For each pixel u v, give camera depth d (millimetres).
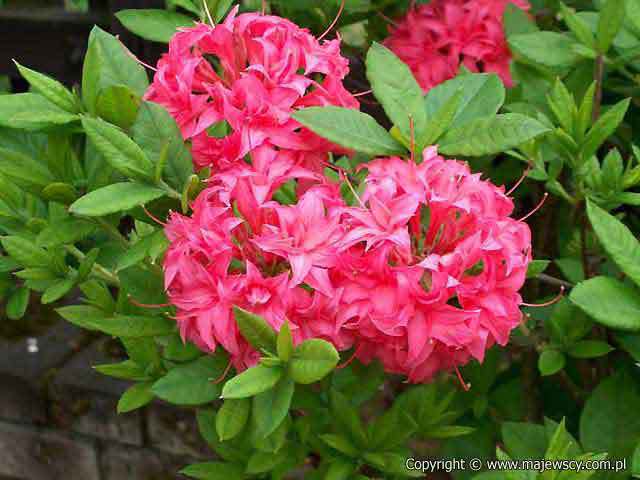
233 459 654
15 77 1140
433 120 528
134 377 656
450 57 749
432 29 755
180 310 542
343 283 489
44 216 655
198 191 529
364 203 503
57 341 1081
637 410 652
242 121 516
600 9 687
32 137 610
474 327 488
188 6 671
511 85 740
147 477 1017
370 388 630
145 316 612
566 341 662
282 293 484
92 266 633
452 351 523
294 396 590
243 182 502
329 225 488
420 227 525
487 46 741
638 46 673
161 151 517
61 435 1031
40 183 581
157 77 540
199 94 564
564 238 785
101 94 534
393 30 834
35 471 1067
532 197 848
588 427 656
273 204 495
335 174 647
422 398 674
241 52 541
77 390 998
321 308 487
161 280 583
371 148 529
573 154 627
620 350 727
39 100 551
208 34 536
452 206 500
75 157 599
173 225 515
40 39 1109
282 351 483
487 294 500
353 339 504
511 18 721
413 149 528
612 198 641
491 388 814
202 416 664
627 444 647
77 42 1097
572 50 657
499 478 604
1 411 1053
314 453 719
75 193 572
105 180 580
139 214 554
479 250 490
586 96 608
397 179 499
